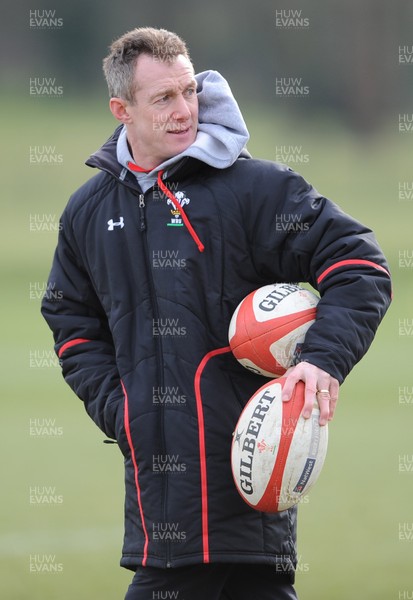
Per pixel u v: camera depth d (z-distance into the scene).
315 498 27.23
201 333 14.09
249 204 14.09
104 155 14.76
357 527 24.72
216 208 14.09
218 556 13.70
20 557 22.88
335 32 151.50
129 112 14.37
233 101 14.38
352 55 151.25
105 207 14.77
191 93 14.33
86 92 148.00
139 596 14.17
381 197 115.62
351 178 127.81
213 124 14.36
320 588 20.41
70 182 116.25
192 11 150.00
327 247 13.80
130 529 14.37
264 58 150.25
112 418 14.52
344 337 13.37
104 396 14.77
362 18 151.62
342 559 22.33
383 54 151.50
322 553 22.80
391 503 26.67
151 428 13.96
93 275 14.91
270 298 13.98
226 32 150.25
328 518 25.47
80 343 15.36
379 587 20.47
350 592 20.12
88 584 20.97
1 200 108.56
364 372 45.69
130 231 14.44
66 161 123.31
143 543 14.06
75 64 150.00
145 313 14.27
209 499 13.79
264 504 13.54
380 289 13.65
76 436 35.31
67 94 147.12
